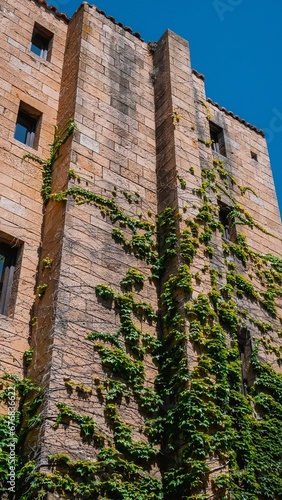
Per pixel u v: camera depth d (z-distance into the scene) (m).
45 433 11.54
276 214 20.98
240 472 13.55
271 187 21.69
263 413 15.74
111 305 14.09
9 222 14.78
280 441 15.31
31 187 15.68
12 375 12.80
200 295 14.66
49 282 13.80
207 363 13.61
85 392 12.53
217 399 13.38
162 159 17.56
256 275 18.53
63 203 14.76
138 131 17.92
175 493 12.28
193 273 15.05
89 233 14.69
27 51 18.03
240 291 17.45
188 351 13.69
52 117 17.33
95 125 16.80
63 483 11.14
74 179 15.23
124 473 12.12
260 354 16.78
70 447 11.72
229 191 19.80
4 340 13.19
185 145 17.62
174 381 13.51
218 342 14.11
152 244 15.83
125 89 18.52
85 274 14.02
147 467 12.55
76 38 18.67
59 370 12.38
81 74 17.45
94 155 16.16
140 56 19.92
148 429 13.04
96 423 12.31
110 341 13.57
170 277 15.08
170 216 16.11
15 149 15.95
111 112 17.52
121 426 12.55
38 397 12.17
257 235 19.61
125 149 17.12
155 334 14.47
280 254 19.92
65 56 18.92
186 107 18.67
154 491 12.28
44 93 17.61
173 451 12.84
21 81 17.28
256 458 14.57
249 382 16.25
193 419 12.74
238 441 14.16
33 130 17.11
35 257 14.72
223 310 15.29
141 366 13.64
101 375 12.98
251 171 21.38
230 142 21.48
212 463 12.47
